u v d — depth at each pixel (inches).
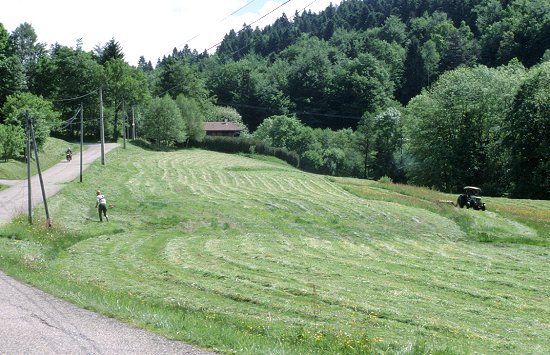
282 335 535.5
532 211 2001.7
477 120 3415.4
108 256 1185.4
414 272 1034.1
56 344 419.8
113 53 4808.1
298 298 793.6
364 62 6127.0
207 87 6456.7
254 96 6318.9
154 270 1018.7
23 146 2748.5
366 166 4672.7
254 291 838.5
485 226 1683.1
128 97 4443.9
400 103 6063.0
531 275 1019.3
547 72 3038.9
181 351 406.6
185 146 4596.5
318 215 1866.4
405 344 529.7
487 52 6323.8
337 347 478.0
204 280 930.1
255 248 1300.4
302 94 6289.4
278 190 2470.5
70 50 4404.5
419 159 3575.3
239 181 2741.1
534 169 2989.7
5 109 3201.3
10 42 4099.4
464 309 751.7
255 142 4626.0
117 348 410.9
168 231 1595.7
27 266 900.6
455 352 486.3
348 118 5984.3
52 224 1475.1
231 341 435.8
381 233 1578.5
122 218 1755.7
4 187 2151.8
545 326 674.2
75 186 2148.1
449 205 2100.1
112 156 3292.3
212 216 1811.0
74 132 4389.8
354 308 733.3
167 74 5526.6
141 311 546.9
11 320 495.2
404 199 2183.8
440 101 3447.3
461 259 1187.9
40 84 4463.6
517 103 3068.4
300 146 5088.6
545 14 5826.8
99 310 538.3
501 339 607.2
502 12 6963.6
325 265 1092.5
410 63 6545.3
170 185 2465.6
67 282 748.0
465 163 3348.9
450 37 6619.1
